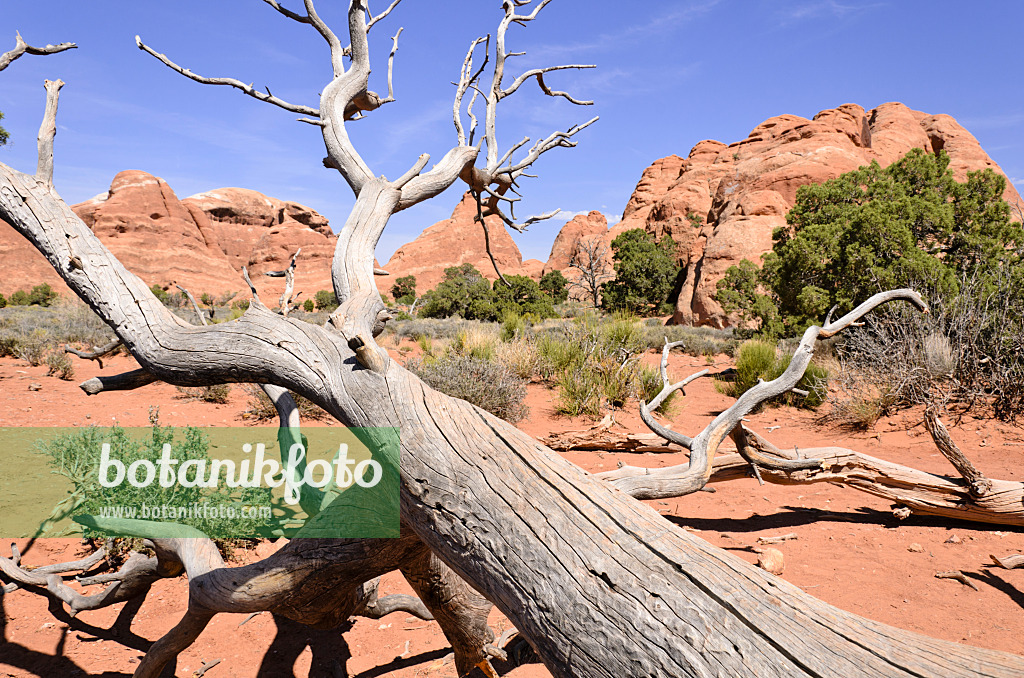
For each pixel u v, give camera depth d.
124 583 2.94
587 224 109.75
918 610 2.96
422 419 1.47
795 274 17.83
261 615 3.26
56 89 2.14
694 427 7.65
